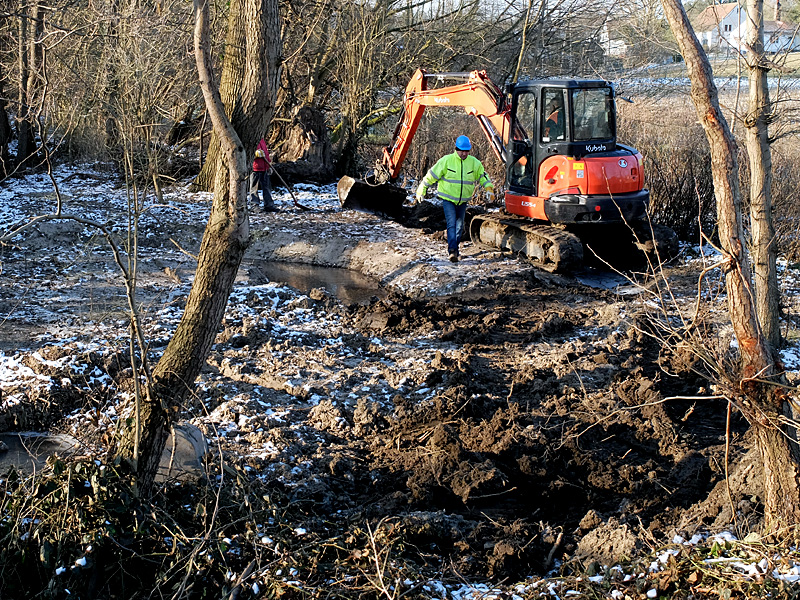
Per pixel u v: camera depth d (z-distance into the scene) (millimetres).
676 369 7523
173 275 11117
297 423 6605
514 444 6188
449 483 5750
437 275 11312
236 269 4699
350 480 5836
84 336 8055
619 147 11836
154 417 4613
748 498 4926
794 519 4340
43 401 6586
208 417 6391
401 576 4391
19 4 14984
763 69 5152
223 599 4148
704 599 3998
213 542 4523
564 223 11477
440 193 11750
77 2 16766
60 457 5121
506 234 12477
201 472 5199
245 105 4598
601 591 4184
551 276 11312
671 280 11125
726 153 4215
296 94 20766
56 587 4176
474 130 19609
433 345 8672
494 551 4848
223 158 4504
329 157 19281
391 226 14531
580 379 7172
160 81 14938
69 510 4422
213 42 17844
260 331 8531
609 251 12453
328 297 10148
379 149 22469
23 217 13703
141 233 13477
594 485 5836
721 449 6176
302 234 13867
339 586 4285
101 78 14398
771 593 3861
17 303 9250
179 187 17484
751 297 4297
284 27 18781
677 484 5785
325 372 7633
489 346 8656
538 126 11531
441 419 6691
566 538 5133
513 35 21031
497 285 10992
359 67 18984
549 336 9008
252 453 5957
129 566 4457
